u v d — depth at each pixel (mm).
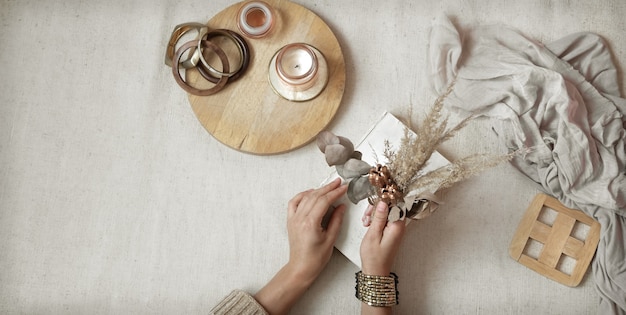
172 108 1406
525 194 1365
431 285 1342
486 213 1360
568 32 1427
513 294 1338
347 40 1421
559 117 1333
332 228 1287
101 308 1350
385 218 1179
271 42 1373
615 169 1297
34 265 1357
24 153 1391
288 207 1311
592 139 1316
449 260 1348
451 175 1096
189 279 1354
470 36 1400
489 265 1346
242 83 1357
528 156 1322
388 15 1430
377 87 1403
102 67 1417
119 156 1392
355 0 1433
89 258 1360
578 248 1315
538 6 1433
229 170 1383
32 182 1383
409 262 1346
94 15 1432
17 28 1426
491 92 1342
